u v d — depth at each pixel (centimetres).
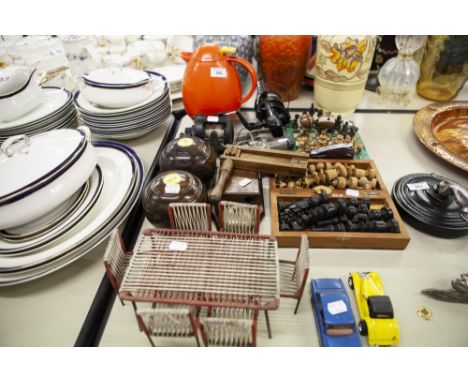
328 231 69
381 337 54
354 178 79
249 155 84
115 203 68
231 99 99
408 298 61
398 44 107
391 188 83
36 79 99
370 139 102
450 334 56
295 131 104
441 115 101
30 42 118
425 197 73
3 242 62
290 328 58
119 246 62
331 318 54
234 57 98
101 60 126
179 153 78
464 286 59
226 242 61
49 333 56
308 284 64
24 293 62
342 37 98
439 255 69
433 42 110
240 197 76
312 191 79
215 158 83
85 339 56
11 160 62
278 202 78
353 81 105
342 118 112
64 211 66
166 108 102
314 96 118
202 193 70
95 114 89
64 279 64
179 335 54
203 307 58
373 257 68
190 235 63
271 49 110
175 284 54
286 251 69
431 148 88
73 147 65
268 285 54
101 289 62
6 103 83
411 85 112
